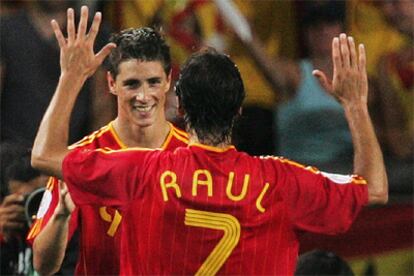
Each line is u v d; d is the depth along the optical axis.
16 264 20.31
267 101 28.11
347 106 15.84
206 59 15.59
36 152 15.46
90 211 18.02
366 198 15.66
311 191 15.52
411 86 29.97
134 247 15.48
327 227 15.60
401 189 26.31
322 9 28.33
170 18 28.17
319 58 28.47
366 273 25.66
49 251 17.72
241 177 15.40
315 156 28.33
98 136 18.33
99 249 18.16
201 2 28.22
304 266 18.66
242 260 15.27
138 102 17.53
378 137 29.59
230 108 15.51
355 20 29.64
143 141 18.28
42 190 19.86
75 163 15.49
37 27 26.81
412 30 30.16
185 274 15.26
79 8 26.98
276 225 15.41
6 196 20.62
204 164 15.41
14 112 26.64
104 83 26.25
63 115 15.46
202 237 15.22
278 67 28.20
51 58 26.73
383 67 29.89
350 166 27.58
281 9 28.75
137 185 15.41
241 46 28.17
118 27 28.00
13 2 27.88
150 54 17.48
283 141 28.50
